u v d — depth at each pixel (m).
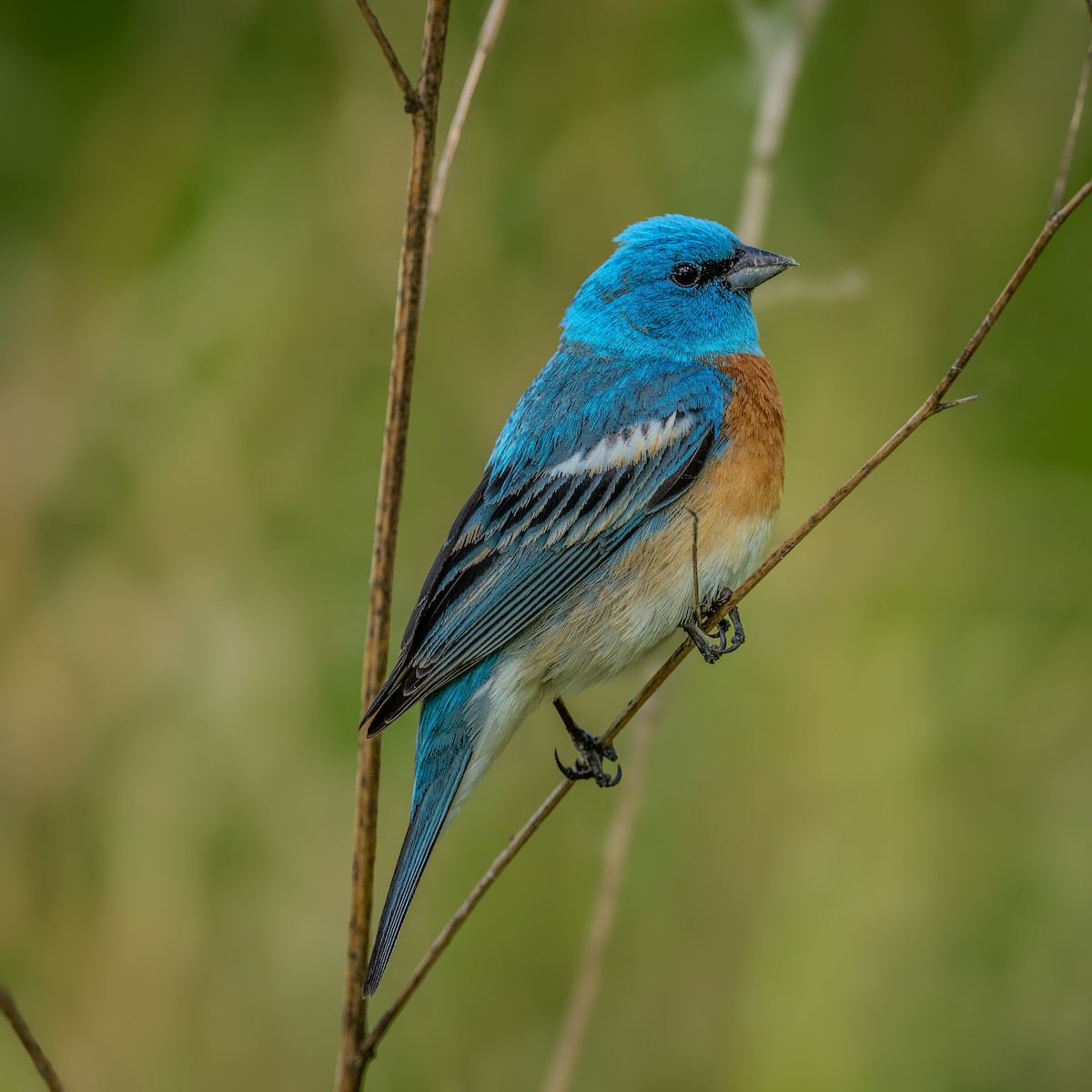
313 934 10.80
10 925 10.78
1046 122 11.84
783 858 11.02
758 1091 10.38
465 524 8.99
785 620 11.55
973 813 11.11
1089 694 11.36
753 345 9.65
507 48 11.90
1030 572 11.66
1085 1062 10.27
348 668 11.30
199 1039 10.52
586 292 9.77
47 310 11.90
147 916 10.75
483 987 10.75
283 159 11.89
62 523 11.56
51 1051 10.46
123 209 11.97
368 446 11.66
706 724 11.22
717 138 11.80
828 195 11.97
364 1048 6.33
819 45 12.07
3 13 12.02
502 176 11.76
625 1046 10.60
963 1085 10.27
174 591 11.48
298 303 11.73
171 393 11.73
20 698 11.20
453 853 11.05
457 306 11.63
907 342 11.92
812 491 11.75
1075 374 11.83
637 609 8.87
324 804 11.08
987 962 10.67
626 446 8.97
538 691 8.92
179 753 11.12
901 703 11.34
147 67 12.01
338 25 11.67
